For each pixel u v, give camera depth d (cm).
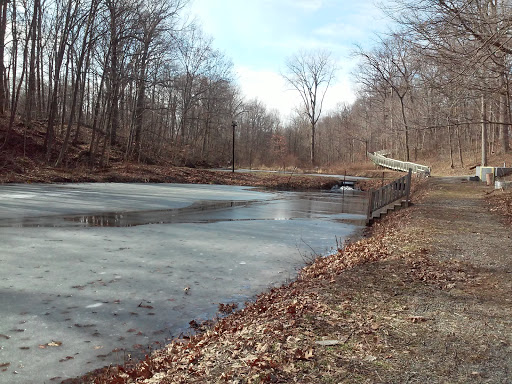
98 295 651
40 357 443
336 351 400
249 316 557
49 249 933
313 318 498
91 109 5012
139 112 4041
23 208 1520
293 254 1050
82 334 507
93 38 3216
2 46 3103
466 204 1791
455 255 864
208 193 2703
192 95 5759
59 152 3156
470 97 1101
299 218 1788
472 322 487
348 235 1405
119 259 884
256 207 2111
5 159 2662
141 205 1847
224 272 840
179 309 617
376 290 621
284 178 4238
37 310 573
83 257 881
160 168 3697
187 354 421
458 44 984
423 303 560
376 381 339
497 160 3916
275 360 374
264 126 9406
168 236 1181
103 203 1812
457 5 921
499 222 1329
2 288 653
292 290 668
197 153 5575
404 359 384
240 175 4253
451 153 4428
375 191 1684
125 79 3312
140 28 3297
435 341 428
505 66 981
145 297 659
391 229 1292
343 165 6362
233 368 365
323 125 9638
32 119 3531
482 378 346
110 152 3703
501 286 644
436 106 1203
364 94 6100
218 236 1234
